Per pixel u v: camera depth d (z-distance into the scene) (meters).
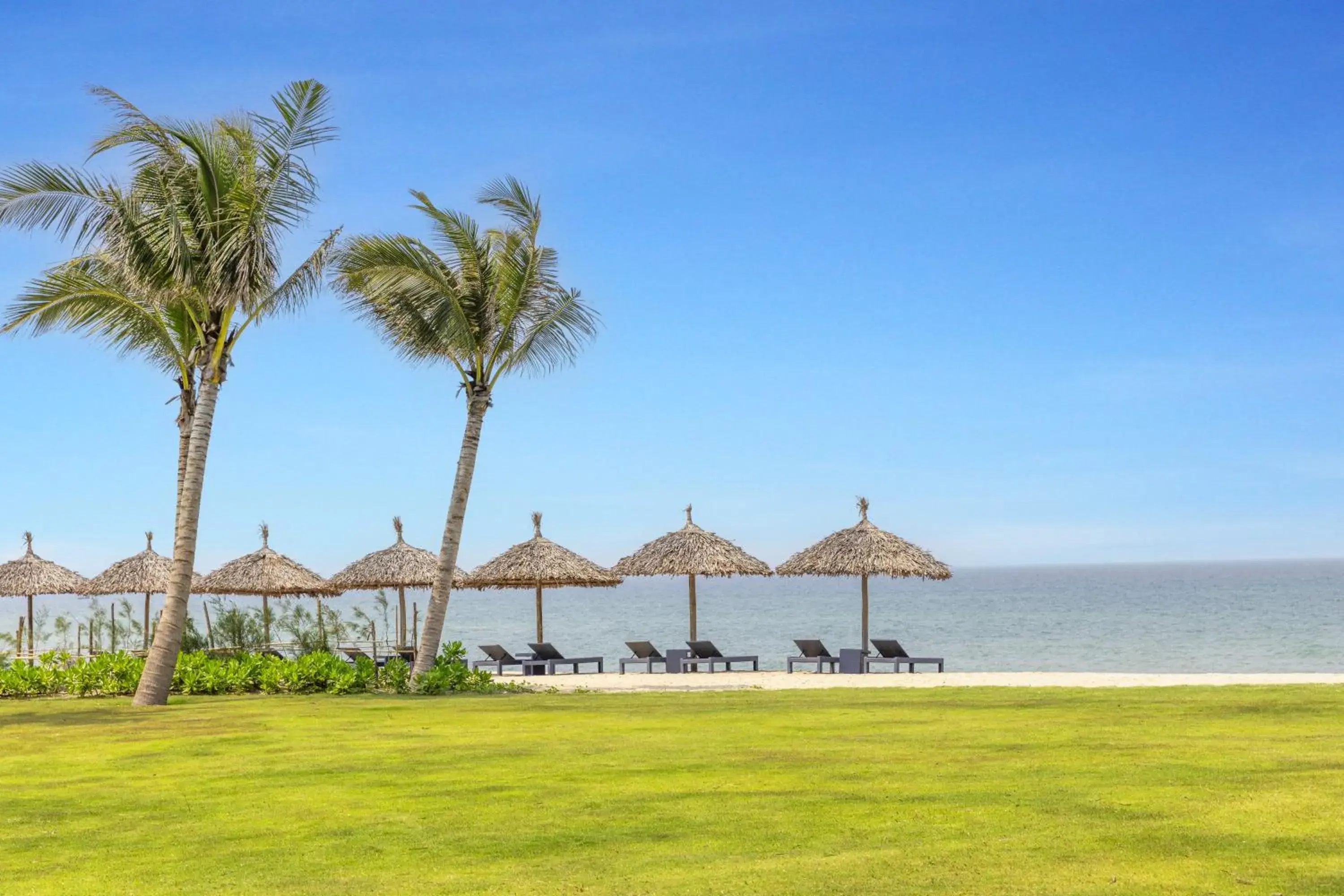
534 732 11.61
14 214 14.38
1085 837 6.47
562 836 6.92
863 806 7.45
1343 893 5.40
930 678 19.42
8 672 17.53
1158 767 8.52
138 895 6.00
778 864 6.15
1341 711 12.01
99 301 16.44
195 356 17.84
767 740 10.55
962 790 7.84
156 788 8.89
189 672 17.23
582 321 19.22
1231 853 6.09
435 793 8.35
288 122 15.43
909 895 5.55
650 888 5.81
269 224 15.36
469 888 5.92
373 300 18.64
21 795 8.77
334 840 7.00
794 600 128.88
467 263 18.52
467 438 18.56
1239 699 13.28
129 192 15.06
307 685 17.34
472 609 121.19
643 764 9.29
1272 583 146.12
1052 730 10.79
